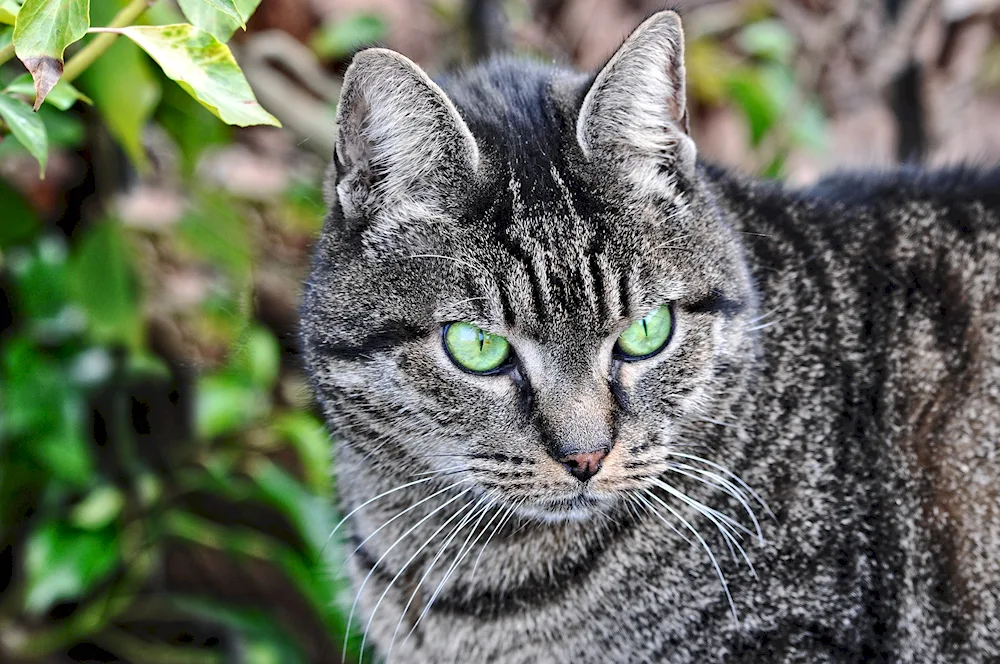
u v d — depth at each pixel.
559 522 0.87
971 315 0.88
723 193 0.89
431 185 0.84
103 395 1.06
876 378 0.88
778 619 0.86
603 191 0.84
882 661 0.86
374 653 0.92
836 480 0.86
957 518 0.87
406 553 0.89
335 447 0.90
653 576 0.87
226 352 1.06
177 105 1.02
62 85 0.83
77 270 1.01
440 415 0.85
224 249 1.05
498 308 0.83
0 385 1.02
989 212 0.90
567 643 0.88
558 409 0.83
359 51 0.84
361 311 0.85
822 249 0.89
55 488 1.05
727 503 0.87
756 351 0.87
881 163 1.06
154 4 0.85
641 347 0.85
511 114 0.86
